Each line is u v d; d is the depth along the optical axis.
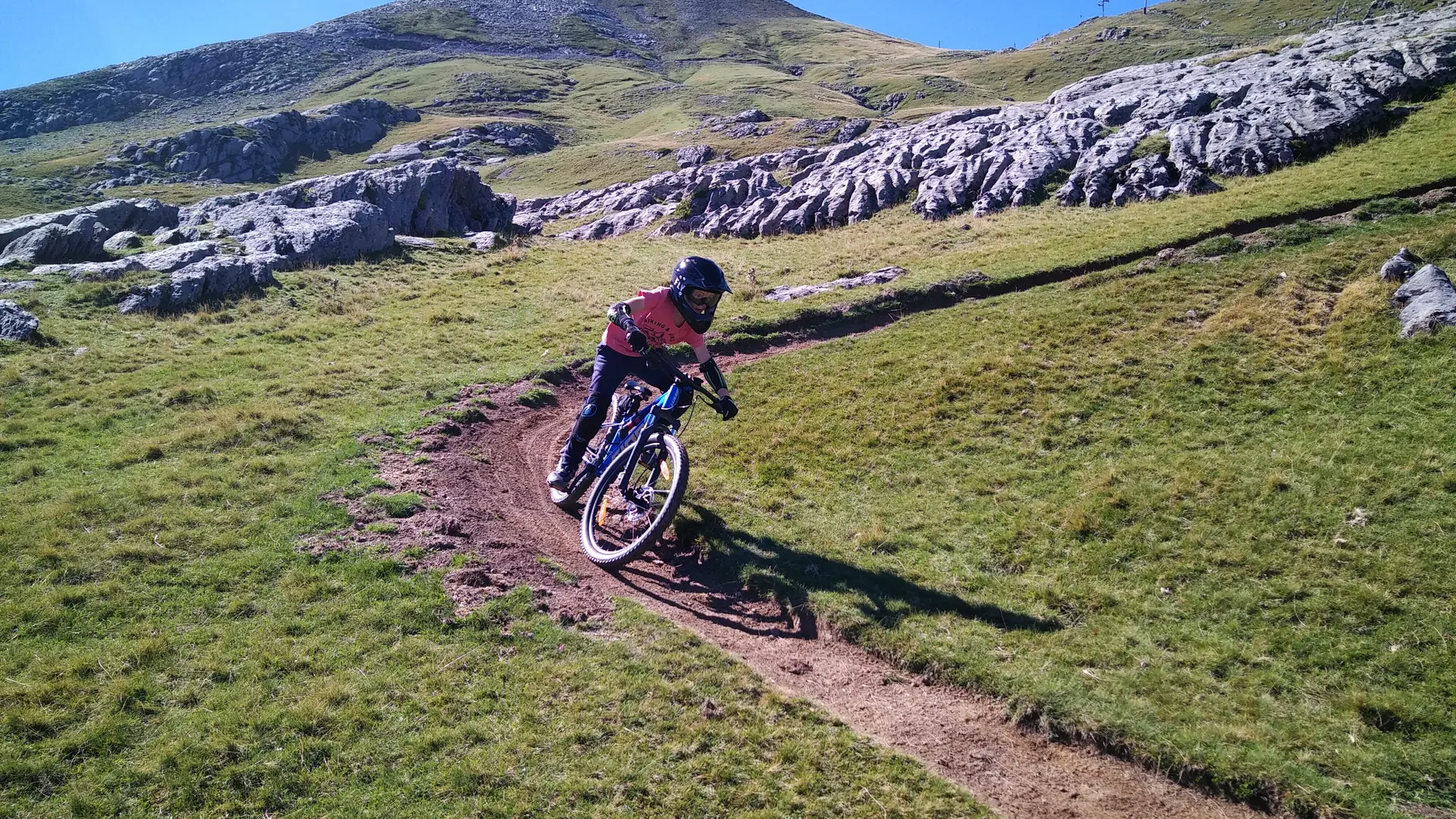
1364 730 5.96
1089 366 13.73
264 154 119.50
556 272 27.91
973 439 11.88
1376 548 8.04
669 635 6.87
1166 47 176.75
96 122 173.25
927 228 30.64
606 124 161.62
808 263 27.69
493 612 6.89
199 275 22.48
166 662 5.91
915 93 169.62
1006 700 6.46
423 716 5.55
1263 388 11.95
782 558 8.55
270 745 5.16
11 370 14.50
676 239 37.47
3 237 26.81
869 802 5.21
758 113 134.25
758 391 14.84
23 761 4.86
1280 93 31.47
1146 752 5.89
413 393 13.82
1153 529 8.96
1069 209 29.33
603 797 5.00
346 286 25.45
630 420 8.40
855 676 6.83
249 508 8.62
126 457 10.20
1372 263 15.38
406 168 43.88
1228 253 18.03
